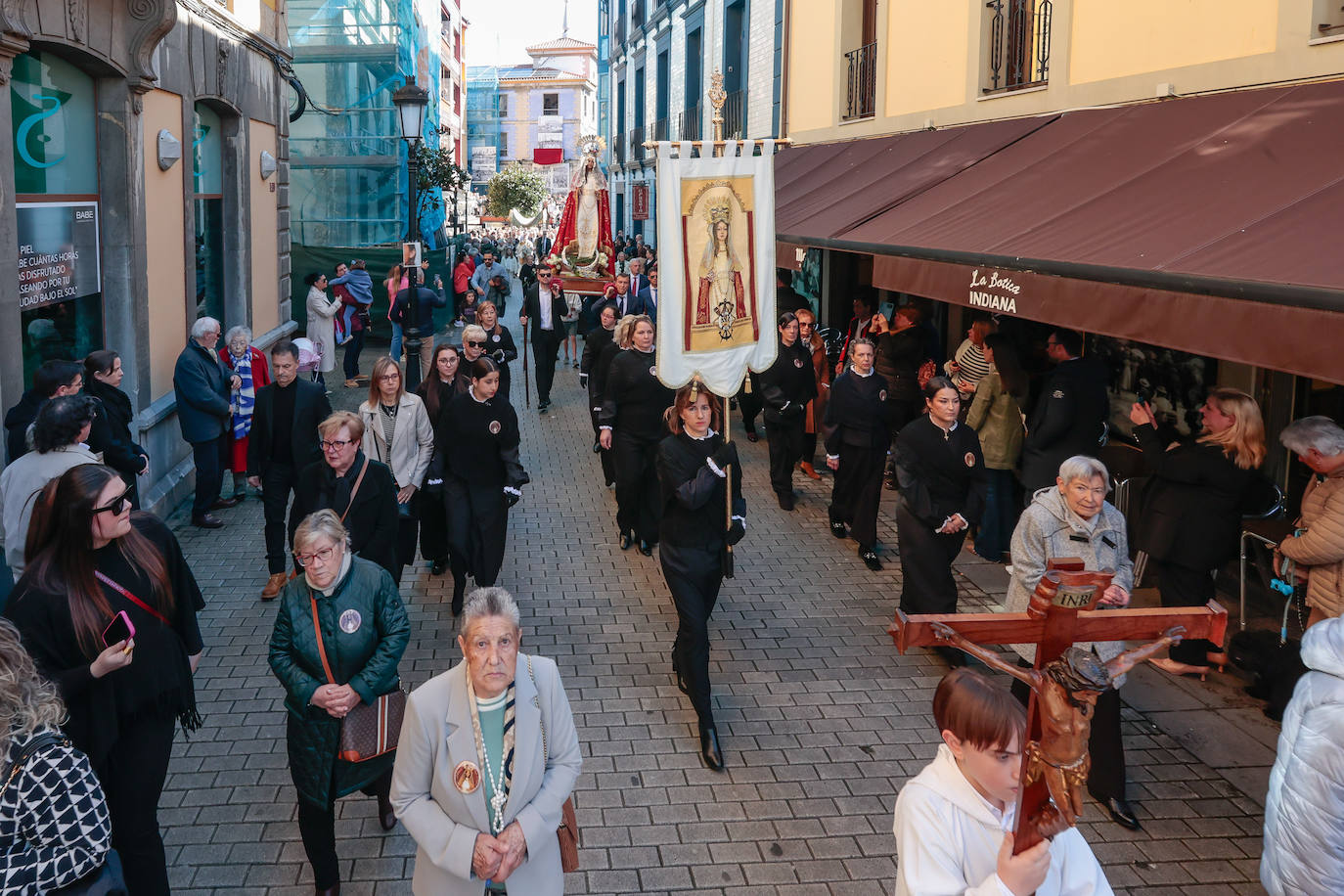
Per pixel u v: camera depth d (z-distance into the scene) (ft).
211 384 30.81
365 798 17.08
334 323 57.62
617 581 27.58
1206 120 24.41
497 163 236.22
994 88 36.94
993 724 7.96
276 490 25.14
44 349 26.30
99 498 12.12
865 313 42.65
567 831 11.80
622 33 112.47
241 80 41.47
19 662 9.07
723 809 16.88
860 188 38.22
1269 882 10.83
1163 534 20.89
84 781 9.14
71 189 27.84
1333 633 10.52
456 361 27.50
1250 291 15.96
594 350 36.78
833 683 21.62
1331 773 10.13
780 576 28.19
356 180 77.77
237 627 23.65
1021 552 17.37
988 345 28.50
